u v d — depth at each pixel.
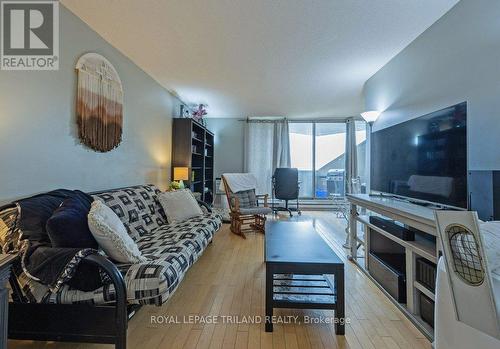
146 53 2.85
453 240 0.96
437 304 1.20
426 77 2.36
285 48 2.72
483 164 1.78
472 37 1.87
